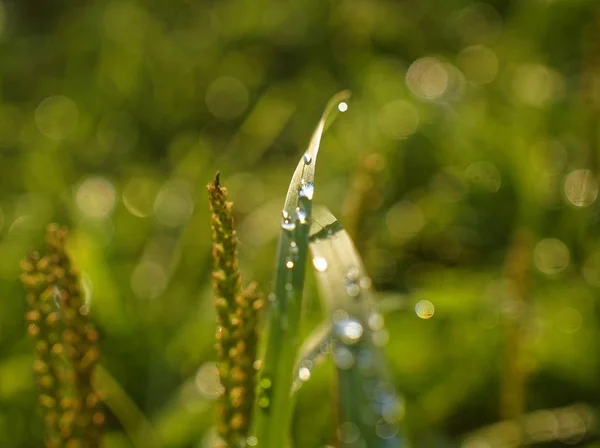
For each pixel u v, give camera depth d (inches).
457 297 16.8
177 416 17.3
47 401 12.1
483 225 24.2
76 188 26.0
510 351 16.9
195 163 27.3
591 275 21.3
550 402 18.8
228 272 11.4
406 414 17.6
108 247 23.0
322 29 37.0
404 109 28.0
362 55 32.8
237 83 34.8
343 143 28.3
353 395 11.1
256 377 11.7
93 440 12.3
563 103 26.9
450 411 18.4
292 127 31.6
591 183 23.4
